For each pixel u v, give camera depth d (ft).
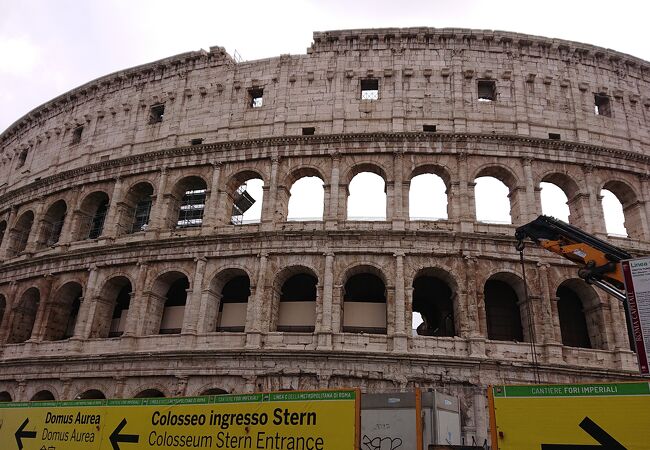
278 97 181.88
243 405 77.82
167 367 147.84
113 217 181.98
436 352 139.64
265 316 148.97
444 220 156.76
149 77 205.36
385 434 76.64
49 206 203.41
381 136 166.61
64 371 159.02
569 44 184.14
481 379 135.54
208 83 193.67
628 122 179.32
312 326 155.53
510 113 173.68
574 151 167.32
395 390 135.13
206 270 159.22
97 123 207.72
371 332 153.48
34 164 224.74
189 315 154.40
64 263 179.01
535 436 63.82
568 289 160.15
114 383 151.74
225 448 76.59
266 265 154.30
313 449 70.59
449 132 167.63
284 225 161.58
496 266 149.89
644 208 166.30
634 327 76.23
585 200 162.71
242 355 142.72
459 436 87.71
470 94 175.94
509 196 166.91
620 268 86.43
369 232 151.02
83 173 196.54
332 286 148.87
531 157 164.86
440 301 167.02
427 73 177.88
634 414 59.67
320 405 72.43
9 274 193.16
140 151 192.13
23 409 100.32
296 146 171.32
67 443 90.79
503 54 182.09
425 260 150.41
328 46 186.50
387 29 184.14
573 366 137.39
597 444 60.44
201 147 178.60
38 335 172.45
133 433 84.53
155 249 166.20
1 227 226.38
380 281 164.66
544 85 178.81
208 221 168.14
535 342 142.41
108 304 171.73
